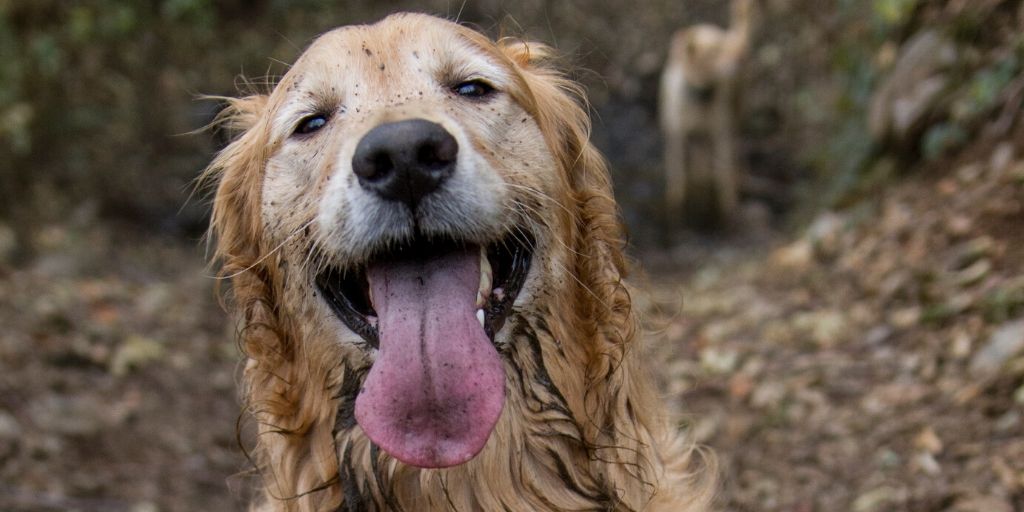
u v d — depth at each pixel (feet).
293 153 9.07
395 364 8.18
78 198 33.35
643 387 9.78
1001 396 14.25
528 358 9.03
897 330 17.33
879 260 20.04
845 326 18.39
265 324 9.57
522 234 8.82
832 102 31.48
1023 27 21.13
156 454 17.63
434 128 8.05
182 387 20.44
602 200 9.73
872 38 25.85
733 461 15.29
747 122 39.52
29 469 16.10
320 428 9.30
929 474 13.42
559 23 45.80
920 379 15.70
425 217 8.20
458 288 8.45
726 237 35.35
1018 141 19.89
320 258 8.68
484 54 9.11
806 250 22.67
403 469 8.93
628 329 9.53
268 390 9.53
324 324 9.04
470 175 8.24
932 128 22.53
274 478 9.72
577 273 9.45
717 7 46.03
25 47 32.48
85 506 15.49
